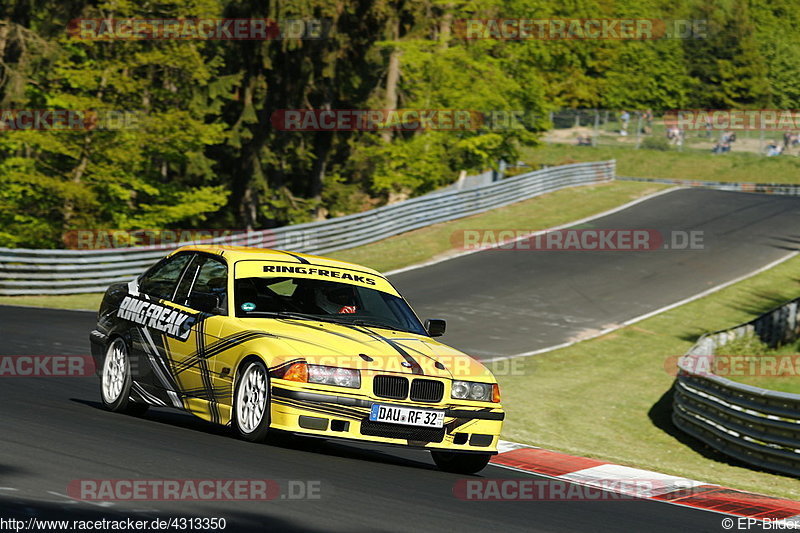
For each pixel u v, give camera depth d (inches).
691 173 7032.5
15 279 2260.1
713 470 1129.4
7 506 454.3
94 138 3533.5
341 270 840.3
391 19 4360.2
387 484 637.9
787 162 7145.7
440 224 3410.4
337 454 759.1
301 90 4370.1
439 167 4328.3
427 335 807.7
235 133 4210.1
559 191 4131.4
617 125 7514.8
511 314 2292.1
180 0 3585.1
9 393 921.5
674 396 1466.5
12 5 3914.9
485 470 828.6
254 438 705.6
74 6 3789.4
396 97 4510.3
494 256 2957.7
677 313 2411.4
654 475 944.3
